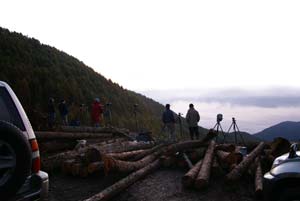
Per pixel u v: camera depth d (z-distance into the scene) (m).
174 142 14.40
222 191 8.87
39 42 103.12
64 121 20.27
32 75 70.31
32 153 4.89
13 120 4.83
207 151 11.74
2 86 4.92
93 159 10.47
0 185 4.23
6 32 93.94
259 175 9.26
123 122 53.62
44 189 4.95
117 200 8.27
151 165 10.98
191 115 16.66
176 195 8.58
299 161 5.58
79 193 8.88
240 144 14.09
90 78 95.56
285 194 5.51
